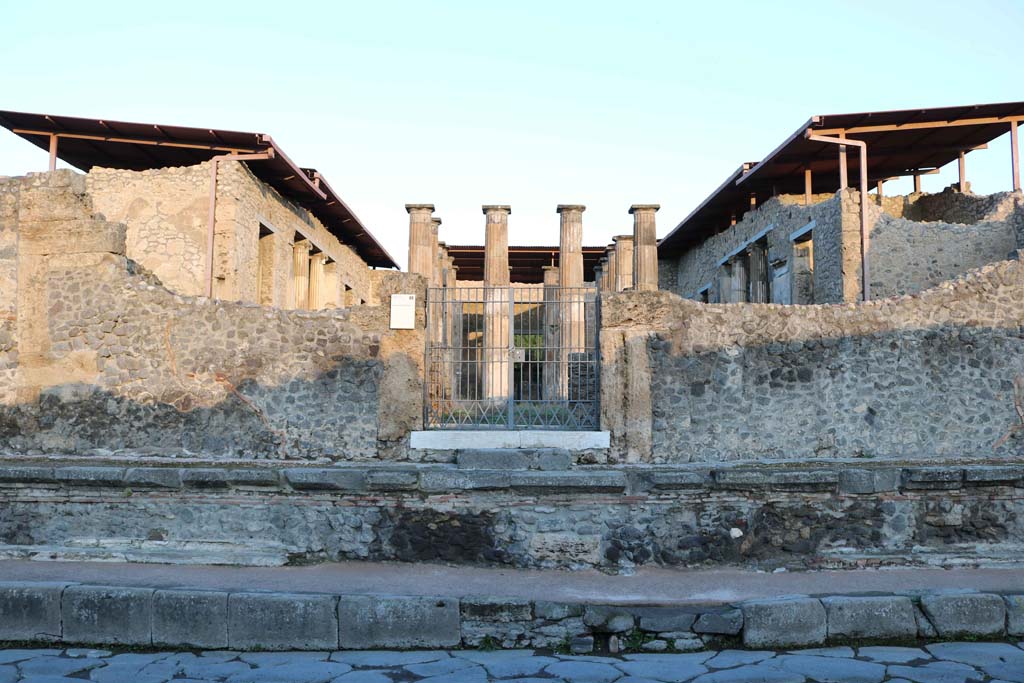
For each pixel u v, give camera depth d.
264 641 6.88
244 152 16.62
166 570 8.18
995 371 9.89
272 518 8.65
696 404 9.48
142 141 16.22
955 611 6.99
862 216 15.53
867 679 5.86
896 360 9.74
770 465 9.08
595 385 9.69
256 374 9.64
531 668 6.25
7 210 10.07
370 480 8.45
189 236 16.17
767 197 22.20
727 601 7.18
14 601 7.05
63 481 8.71
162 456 9.59
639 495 8.48
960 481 8.56
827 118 15.76
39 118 15.27
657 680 5.90
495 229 20.19
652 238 21.19
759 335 9.63
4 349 9.91
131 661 6.52
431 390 9.94
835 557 8.41
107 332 9.82
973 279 10.02
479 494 8.50
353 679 5.96
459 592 7.41
